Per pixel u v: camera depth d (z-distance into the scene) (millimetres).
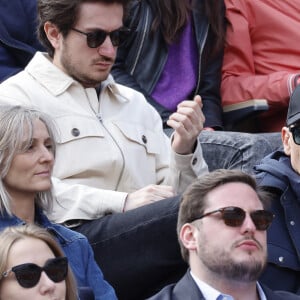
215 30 27875
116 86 23500
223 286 18453
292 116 21188
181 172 22859
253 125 28719
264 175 21219
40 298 16797
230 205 18531
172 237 20859
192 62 27484
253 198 18672
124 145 22984
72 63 22812
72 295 17297
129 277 21234
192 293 18453
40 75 22984
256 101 27781
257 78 28234
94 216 21641
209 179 18891
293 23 29234
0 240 16953
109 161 22578
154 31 27250
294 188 20875
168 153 23922
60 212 21625
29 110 19766
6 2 27094
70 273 17297
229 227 18469
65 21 22656
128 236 21031
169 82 27281
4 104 19938
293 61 29031
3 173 19391
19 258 16812
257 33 29219
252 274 18328
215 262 18359
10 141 19375
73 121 22594
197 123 22594
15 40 26906
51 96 22766
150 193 21672
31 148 19562
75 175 22359
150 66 27234
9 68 26609
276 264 20531
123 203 21641
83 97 23000
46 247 17016
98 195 21688
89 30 22594
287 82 27844
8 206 19203
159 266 21047
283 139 21641
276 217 20875
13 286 16781
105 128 22938
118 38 22906
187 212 18844
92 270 20000
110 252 21172
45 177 19641
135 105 23812
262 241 18516
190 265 18812
